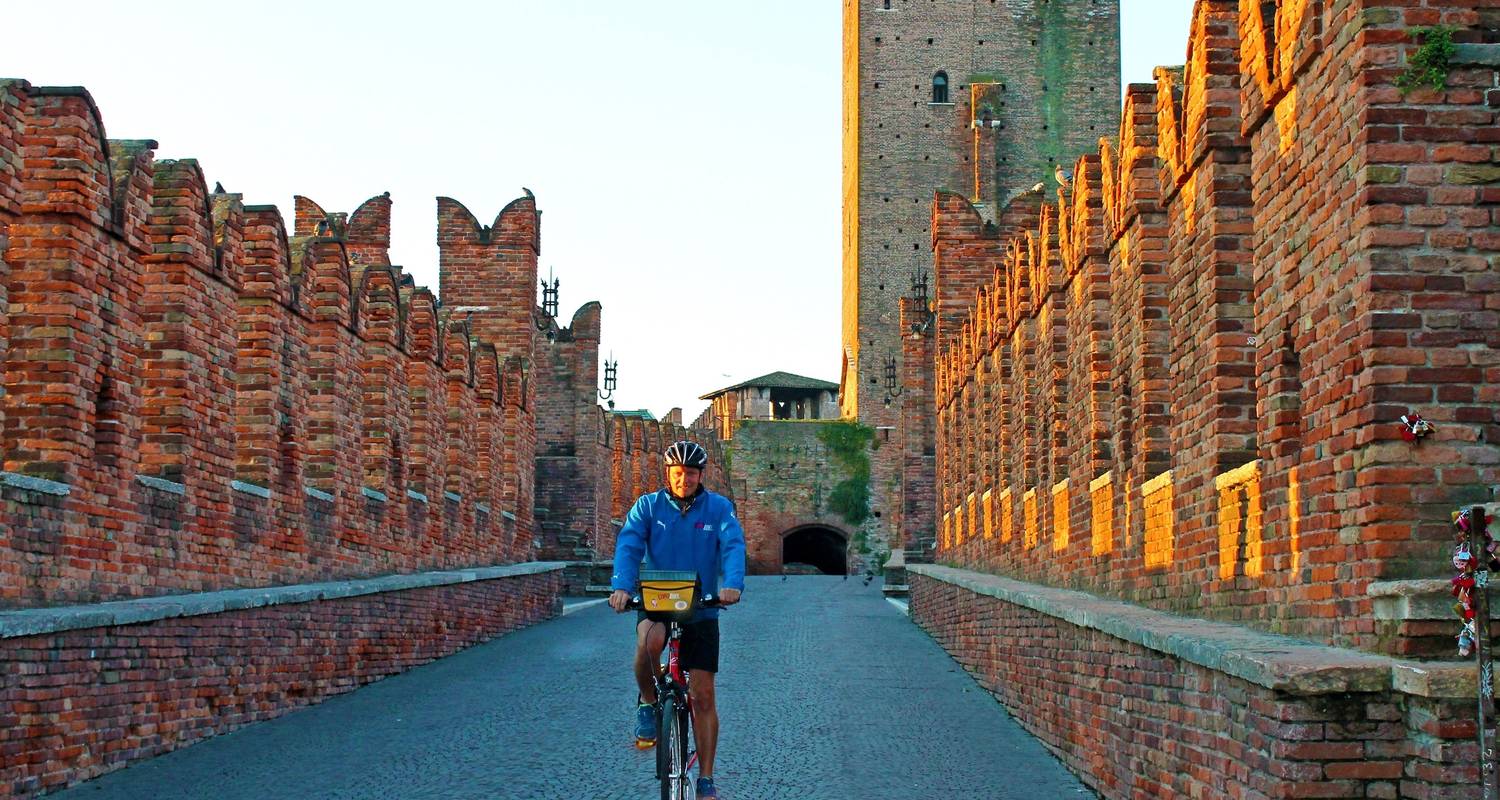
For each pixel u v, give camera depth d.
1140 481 18.30
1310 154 11.95
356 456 28.56
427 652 29.22
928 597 37.81
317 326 27.41
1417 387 10.59
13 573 15.62
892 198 107.00
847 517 106.88
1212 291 15.06
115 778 15.57
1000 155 105.62
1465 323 10.62
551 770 16.36
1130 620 14.53
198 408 20.91
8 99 16.97
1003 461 31.23
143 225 19.25
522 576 39.97
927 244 106.94
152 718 16.86
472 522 39.53
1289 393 12.70
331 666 23.11
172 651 17.38
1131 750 14.09
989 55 106.50
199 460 20.88
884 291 107.06
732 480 107.38
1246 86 13.62
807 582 78.19
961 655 28.86
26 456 17.09
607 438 70.88
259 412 23.86
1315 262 11.81
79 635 15.16
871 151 107.12
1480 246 10.66
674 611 11.95
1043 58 106.31
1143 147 18.42
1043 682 18.98
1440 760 9.13
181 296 20.58
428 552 34.47
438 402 35.78
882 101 107.25
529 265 50.66
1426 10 10.80
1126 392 19.66
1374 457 10.59
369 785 15.45
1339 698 9.62
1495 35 10.77
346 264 28.11
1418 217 10.70
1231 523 14.16
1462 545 9.29
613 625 40.88
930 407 55.81
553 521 62.88
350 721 20.22
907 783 15.98
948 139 106.88
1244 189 15.02
